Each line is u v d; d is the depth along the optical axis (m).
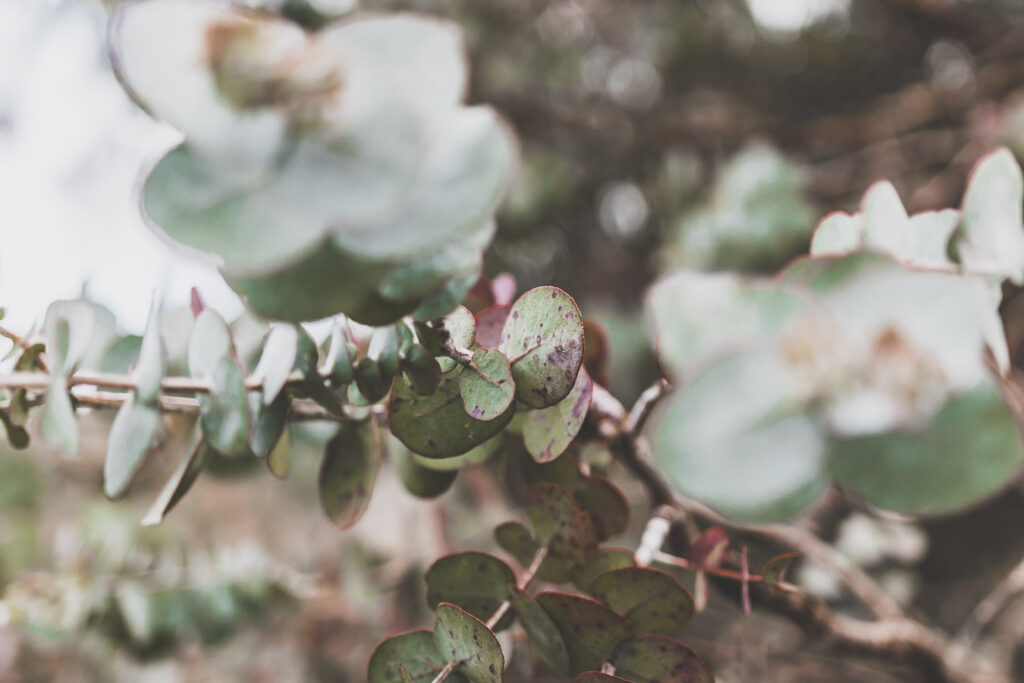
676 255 1.07
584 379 0.30
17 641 0.74
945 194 1.17
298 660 0.97
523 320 0.29
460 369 0.29
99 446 0.92
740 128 1.35
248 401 0.28
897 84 1.56
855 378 0.21
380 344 0.29
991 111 1.19
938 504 0.20
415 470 0.36
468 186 0.22
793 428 0.21
